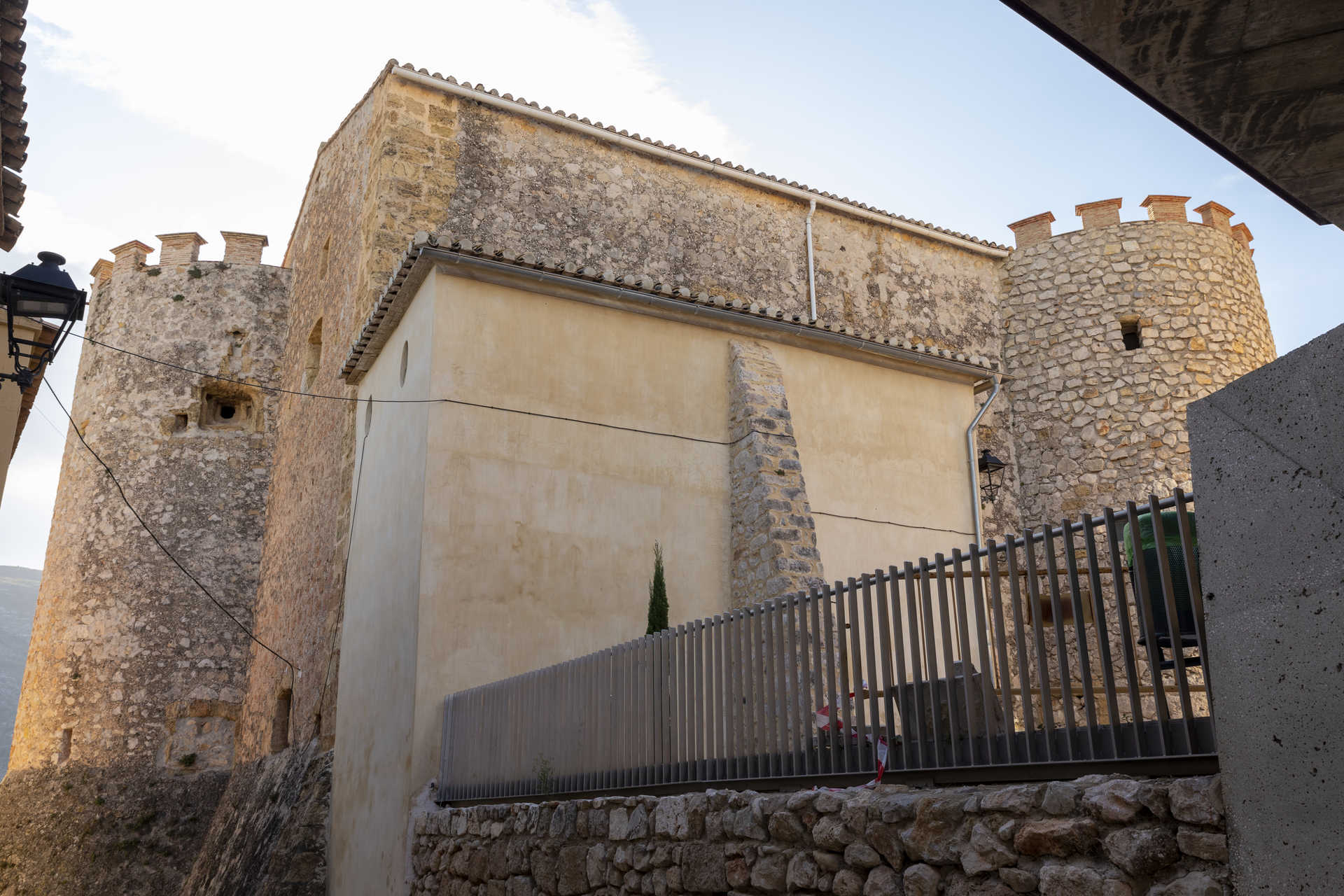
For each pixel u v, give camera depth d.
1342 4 3.42
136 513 25.23
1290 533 3.54
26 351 14.72
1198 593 4.11
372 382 14.19
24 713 25.75
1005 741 4.83
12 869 23.09
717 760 6.84
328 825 13.14
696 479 12.37
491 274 11.82
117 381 26.52
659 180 18.61
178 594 24.52
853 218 20.67
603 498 11.76
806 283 19.59
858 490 13.30
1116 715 4.35
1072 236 21.17
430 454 11.02
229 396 26.69
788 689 6.35
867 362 13.98
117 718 23.83
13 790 24.44
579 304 12.34
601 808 7.26
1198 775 4.00
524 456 11.47
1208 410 3.98
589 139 18.09
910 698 5.41
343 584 14.95
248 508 25.22
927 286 20.95
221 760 23.45
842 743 5.86
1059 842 4.13
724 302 12.85
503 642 10.84
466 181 16.80
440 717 10.45
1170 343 19.84
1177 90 3.92
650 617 10.89
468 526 10.99
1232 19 3.50
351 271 17.69
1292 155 4.30
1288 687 3.47
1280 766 3.45
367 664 12.32
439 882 9.44
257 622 23.41
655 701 7.62
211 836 21.20
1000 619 4.96
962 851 4.55
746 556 11.99
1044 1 3.41
